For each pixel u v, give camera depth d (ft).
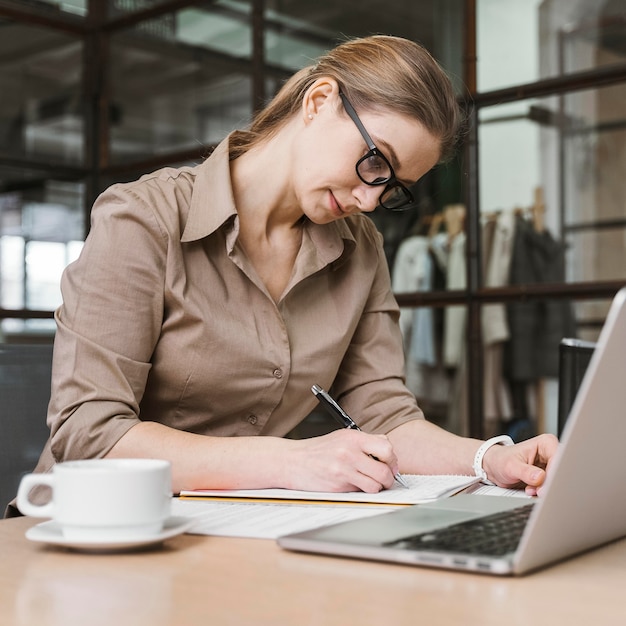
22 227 13.25
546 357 10.52
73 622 1.68
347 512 2.79
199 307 3.98
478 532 2.28
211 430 4.31
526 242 10.63
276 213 4.27
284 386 4.22
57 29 13.66
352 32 11.56
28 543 2.39
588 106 10.25
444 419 11.18
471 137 10.76
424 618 1.69
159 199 3.97
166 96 13.29
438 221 11.27
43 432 4.36
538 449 3.57
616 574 2.06
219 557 2.20
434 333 11.30
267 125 4.30
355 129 3.81
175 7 13.19
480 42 10.71
